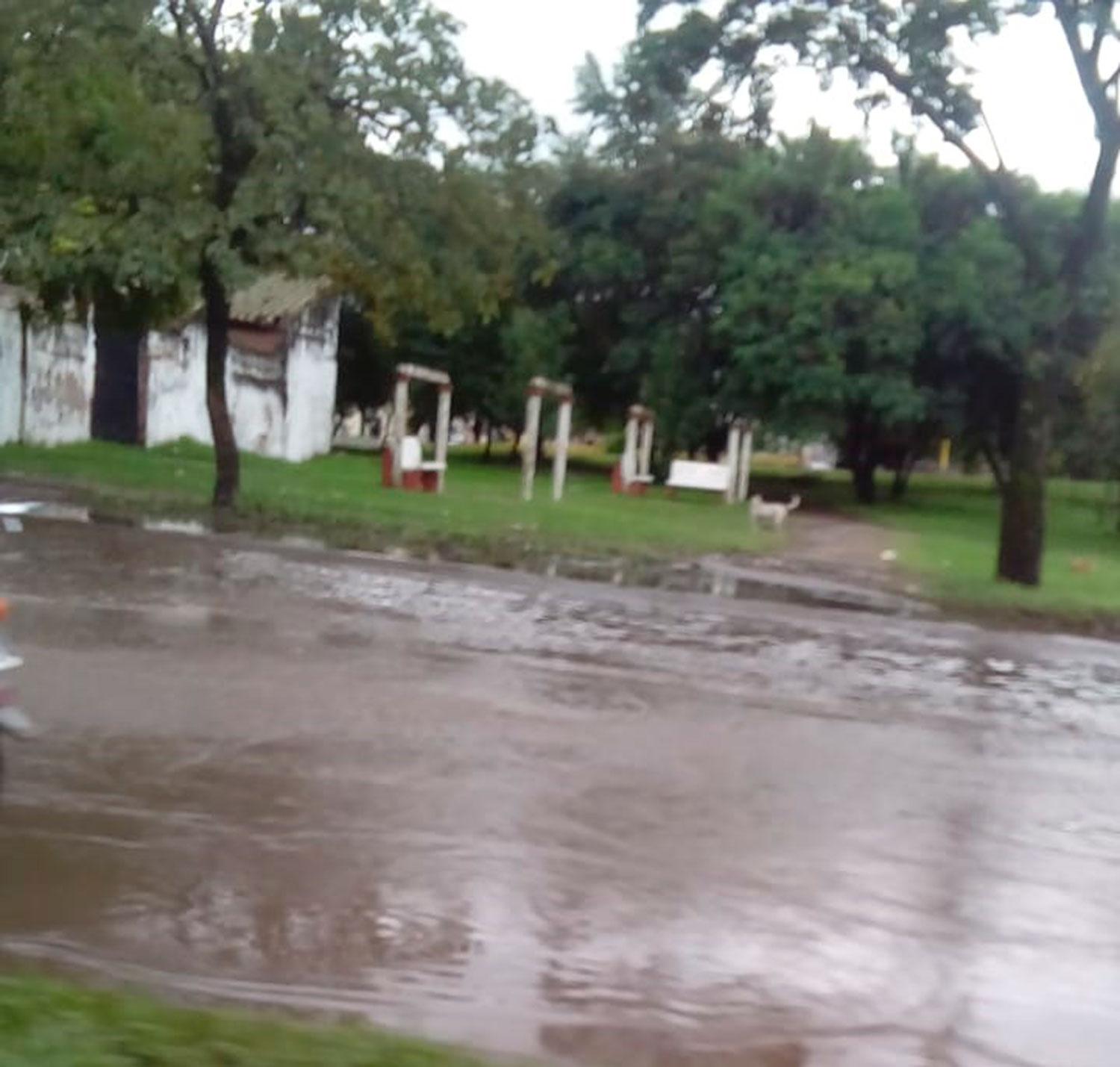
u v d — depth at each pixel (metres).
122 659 10.88
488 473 39.38
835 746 10.12
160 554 16.41
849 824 8.30
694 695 11.38
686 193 40.94
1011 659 14.59
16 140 19.19
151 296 22.78
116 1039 4.50
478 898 6.74
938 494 50.28
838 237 37.38
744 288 37.44
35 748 8.52
